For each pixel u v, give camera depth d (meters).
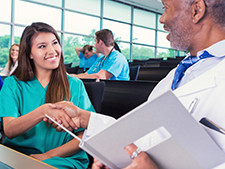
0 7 6.14
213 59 0.60
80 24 7.68
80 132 0.97
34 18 6.73
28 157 0.50
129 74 2.61
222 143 0.40
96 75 2.38
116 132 0.36
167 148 0.36
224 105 0.49
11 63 3.64
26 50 1.00
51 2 6.96
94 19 8.04
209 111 0.50
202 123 0.44
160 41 10.32
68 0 7.32
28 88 1.02
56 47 1.01
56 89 1.02
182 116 0.33
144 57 9.80
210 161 0.36
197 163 0.36
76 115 0.84
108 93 1.25
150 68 2.20
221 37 0.57
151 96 0.87
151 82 1.07
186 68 0.68
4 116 0.97
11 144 0.98
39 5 6.79
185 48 0.63
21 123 0.88
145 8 9.52
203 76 0.55
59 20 7.23
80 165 0.94
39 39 0.98
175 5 0.57
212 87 0.52
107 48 2.48
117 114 1.17
